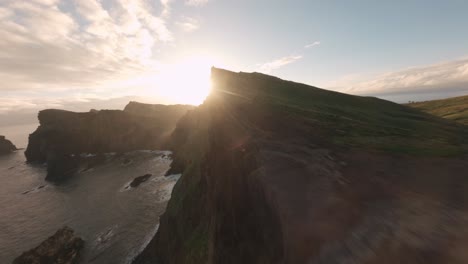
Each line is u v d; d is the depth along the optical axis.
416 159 18.94
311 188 13.34
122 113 174.88
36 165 159.88
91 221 64.56
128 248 49.44
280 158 18.70
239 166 21.20
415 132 34.81
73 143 168.88
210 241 25.81
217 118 34.56
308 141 24.06
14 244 58.28
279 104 44.84
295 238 9.20
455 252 7.72
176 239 38.47
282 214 11.00
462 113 70.75
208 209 31.45
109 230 57.94
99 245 51.28
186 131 142.25
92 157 157.12
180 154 101.06
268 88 71.88
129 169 119.12
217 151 28.97
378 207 10.98
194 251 29.41
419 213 10.37
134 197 78.75
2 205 86.25
